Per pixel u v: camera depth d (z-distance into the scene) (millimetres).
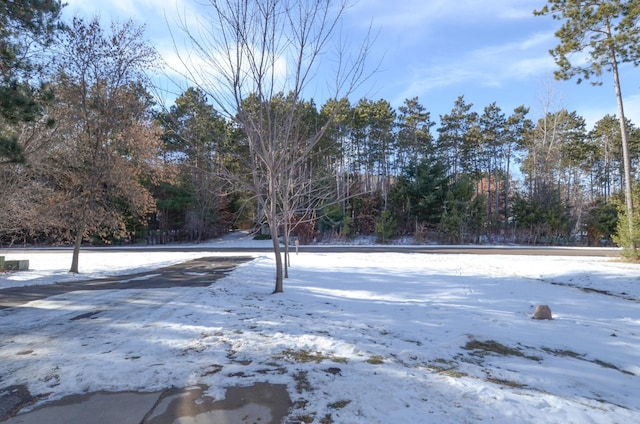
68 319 7180
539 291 11484
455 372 4781
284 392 3904
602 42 18953
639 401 4348
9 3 10797
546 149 43344
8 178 14820
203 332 6121
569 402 3945
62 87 15047
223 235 47031
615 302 10250
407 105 49250
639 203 19031
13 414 3494
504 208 52969
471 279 13805
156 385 4074
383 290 11445
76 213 16219
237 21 8688
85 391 3945
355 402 3691
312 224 38375
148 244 41688
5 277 14500
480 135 49188
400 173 47656
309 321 7133
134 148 16688
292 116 9609
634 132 47281
